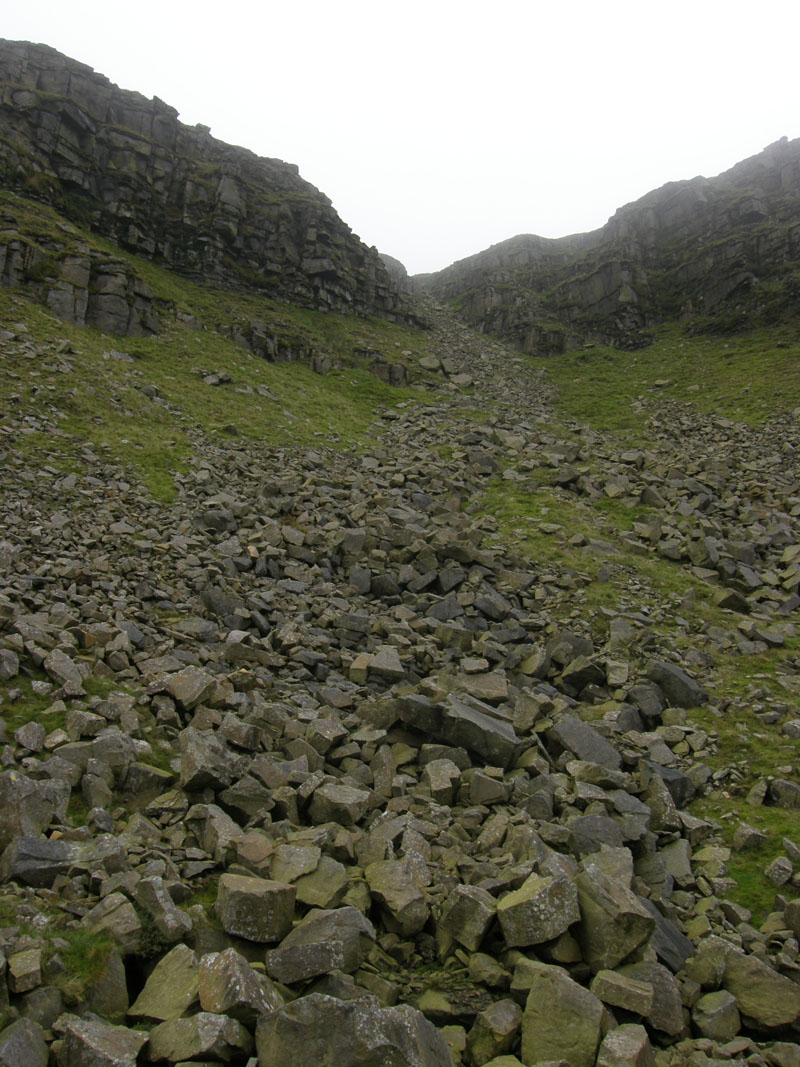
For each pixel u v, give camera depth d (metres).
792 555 30.33
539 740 15.82
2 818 9.29
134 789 11.27
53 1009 6.74
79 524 25.11
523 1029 7.79
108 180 69.56
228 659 17.94
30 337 42.06
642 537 33.47
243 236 79.00
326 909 8.98
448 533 28.59
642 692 19.16
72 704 12.98
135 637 17.09
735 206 102.94
